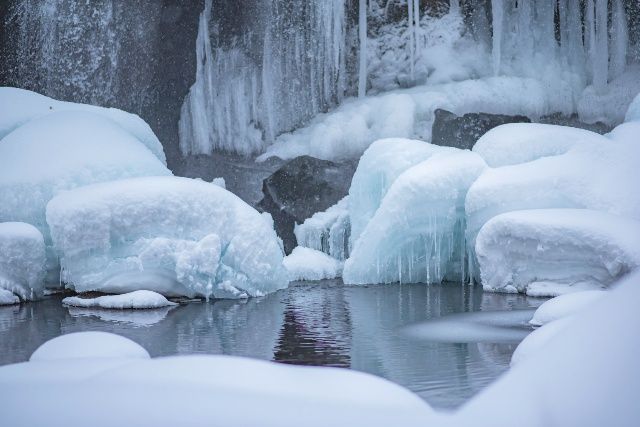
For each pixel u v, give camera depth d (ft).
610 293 6.89
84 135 83.20
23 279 73.61
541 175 78.95
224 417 6.50
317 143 127.13
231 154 139.85
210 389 7.21
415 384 35.04
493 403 6.40
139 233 71.77
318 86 142.31
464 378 36.27
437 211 85.81
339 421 6.43
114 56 131.23
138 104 134.21
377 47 141.49
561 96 129.90
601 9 129.18
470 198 81.56
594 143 80.33
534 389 6.32
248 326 56.39
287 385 9.05
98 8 129.49
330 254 107.65
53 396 7.14
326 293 81.00
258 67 140.97
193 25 136.15
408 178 85.81
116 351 17.21
